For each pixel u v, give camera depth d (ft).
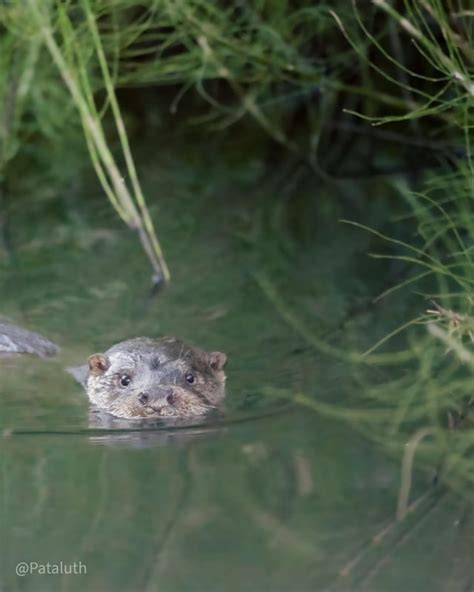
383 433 56.49
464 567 44.47
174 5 84.48
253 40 92.99
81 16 86.58
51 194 97.96
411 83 94.43
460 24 79.41
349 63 94.63
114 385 61.57
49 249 85.15
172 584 43.47
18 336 68.28
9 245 86.28
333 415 58.80
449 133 97.76
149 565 44.47
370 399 60.49
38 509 49.42
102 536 47.14
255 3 90.63
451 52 68.39
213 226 90.63
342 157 104.22
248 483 51.57
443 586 42.98
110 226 90.27
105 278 79.15
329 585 43.42
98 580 44.06
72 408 60.44
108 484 51.49
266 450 54.80
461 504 49.67
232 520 48.42
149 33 97.04
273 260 82.79
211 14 90.89
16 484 51.57
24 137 100.94
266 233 89.04
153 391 59.57
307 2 92.27
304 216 93.25
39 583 43.68
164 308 74.08
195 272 80.33
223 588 43.27
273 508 48.98
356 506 49.49
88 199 96.84
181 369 61.93
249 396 61.77
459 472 52.54
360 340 68.39
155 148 108.99
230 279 79.00
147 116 110.01
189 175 103.71
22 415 59.36
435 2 74.79
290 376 63.98
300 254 83.97
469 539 46.65
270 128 105.70
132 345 64.54
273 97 102.63
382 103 98.89
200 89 93.09
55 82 97.60
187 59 93.86
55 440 56.29
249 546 46.16
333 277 78.95
